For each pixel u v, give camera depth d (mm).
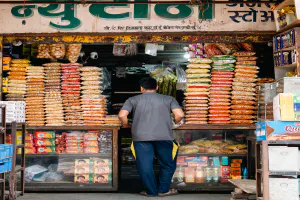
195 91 6082
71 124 6156
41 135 6180
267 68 6781
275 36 5727
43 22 6070
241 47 6344
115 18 6039
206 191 6121
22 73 6176
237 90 6074
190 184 6184
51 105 6148
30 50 6570
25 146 6125
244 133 6254
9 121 5465
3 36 6082
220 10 6035
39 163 6336
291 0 5168
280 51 5559
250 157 6145
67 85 6176
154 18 6035
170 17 6031
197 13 6035
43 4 6070
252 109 6145
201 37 6059
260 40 6062
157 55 7164
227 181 6199
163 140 5672
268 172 4383
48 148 6199
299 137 4355
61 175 6250
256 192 4730
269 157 4395
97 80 6199
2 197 5199
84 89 6188
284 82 4621
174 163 5828
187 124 6012
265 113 5133
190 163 6211
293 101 4352
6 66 6152
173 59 7148
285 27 5371
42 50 6348
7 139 6148
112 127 6043
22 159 5848
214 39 6062
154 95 5805
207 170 6203
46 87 6176
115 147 6066
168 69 6535
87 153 6176
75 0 6059
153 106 5711
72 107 6148
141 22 6031
